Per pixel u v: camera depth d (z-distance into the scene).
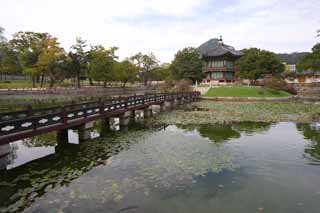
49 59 49.03
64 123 12.48
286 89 48.41
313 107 29.55
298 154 11.34
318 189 7.86
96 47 58.50
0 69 54.69
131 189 7.72
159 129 17.08
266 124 18.67
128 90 62.38
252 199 7.20
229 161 10.30
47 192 7.60
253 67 51.88
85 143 13.30
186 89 50.34
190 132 15.97
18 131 10.23
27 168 9.72
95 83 76.62
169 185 8.02
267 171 9.30
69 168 9.65
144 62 82.19
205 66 61.00
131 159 10.54
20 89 48.00
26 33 56.03
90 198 7.17
